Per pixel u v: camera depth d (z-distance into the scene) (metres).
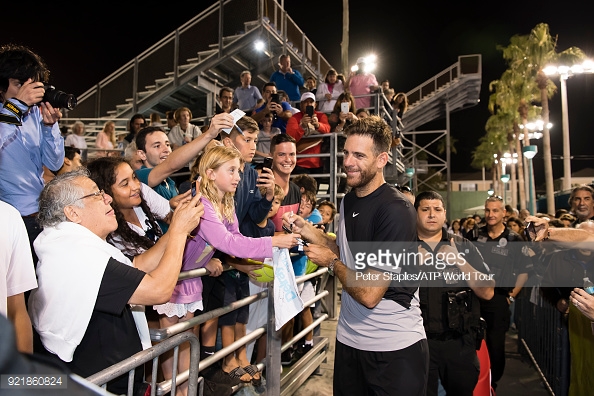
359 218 2.40
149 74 10.55
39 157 2.41
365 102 8.89
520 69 27.38
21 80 2.21
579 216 4.28
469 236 4.58
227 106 7.78
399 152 10.41
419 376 2.35
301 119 6.40
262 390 3.27
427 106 19.52
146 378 2.69
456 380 2.90
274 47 11.09
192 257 2.47
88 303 1.59
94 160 2.30
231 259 2.95
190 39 10.35
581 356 3.17
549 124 23.62
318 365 4.47
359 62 9.12
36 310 1.65
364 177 2.34
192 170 2.88
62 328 1.59
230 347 2.73
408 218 2.29
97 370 1.71
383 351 2.34
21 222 1.60
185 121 6.93
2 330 0.54
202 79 10.38
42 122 2.44
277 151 3.88
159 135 3.22
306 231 2.72
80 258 1.61
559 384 3.97
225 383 3.01
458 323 2.86
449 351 2.91
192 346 2.16
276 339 3.23
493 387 4.15
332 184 6.36
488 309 4.14
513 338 6.37
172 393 2.04
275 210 3.45
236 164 2.50
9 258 1.53
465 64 18.69
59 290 1.59
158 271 1.72
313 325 4.17
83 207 1.75
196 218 1.90
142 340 1.92
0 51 2.22
